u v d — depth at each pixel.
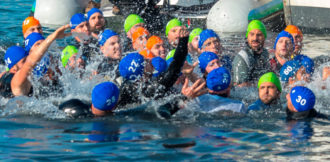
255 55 17.41
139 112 13.47
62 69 17.41
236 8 30.17
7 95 14.65
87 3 33.59
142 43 18.62
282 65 17.50
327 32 29.55
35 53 13.95
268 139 11.39
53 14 31.80
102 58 17.38
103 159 10.12
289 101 13.32
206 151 10.59
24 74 14.39
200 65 14.93
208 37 16.98
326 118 13.16
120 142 11.20
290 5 29.94
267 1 30.45
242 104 13.70
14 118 13.18
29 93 14.91
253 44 17.23
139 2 31.03
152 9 31.03
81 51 18.44
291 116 13.27
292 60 16.77
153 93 13.67
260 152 10.52
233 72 17.12
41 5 32.38
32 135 11.73
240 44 25.00
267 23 30.81
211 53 14.88
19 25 30.33
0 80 15.05
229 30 29.75
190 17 33.50
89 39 19.88
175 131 12.05
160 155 10.34
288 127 12.38
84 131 12.04
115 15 34.00
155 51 16.25
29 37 16.97
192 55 18.28
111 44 16.78
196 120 12.95
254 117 13.28
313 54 22.47
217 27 30.03
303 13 29.94
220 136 11.65
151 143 11.12
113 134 11.80
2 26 29.75
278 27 31.14
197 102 13.67
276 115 13.45
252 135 11.70
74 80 16.73
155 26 30.34
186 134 11.80
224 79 13.74
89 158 10.17
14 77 14.59
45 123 12.74
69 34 20.50
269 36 28.17
